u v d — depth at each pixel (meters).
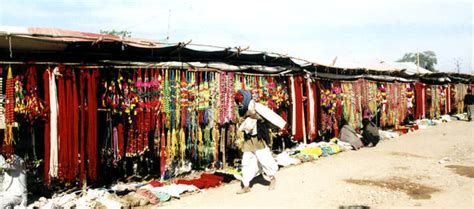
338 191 6.56
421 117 17.70
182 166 7.48
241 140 8.22
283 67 9.56
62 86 5.55
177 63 7.14
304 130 10.23
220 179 7.16
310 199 6.11
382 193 6.42
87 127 5.89
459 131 15.17
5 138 5.09
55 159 5.45
